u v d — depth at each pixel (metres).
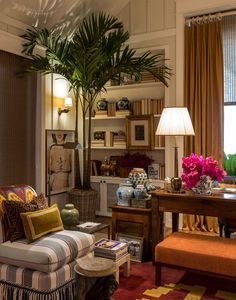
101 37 4.56
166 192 3.19
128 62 4.62
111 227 3.66
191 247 2.75
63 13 4.71
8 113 4.27
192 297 2.64
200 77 4.77
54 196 5.03
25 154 4.55
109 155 5.71
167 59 4.92
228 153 4.77
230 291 2.76
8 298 2.40
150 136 5.05
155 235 3.24
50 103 4.92
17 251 2.41
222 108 4.63
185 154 4.84
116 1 5.16
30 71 4.43
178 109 3.35
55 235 2.66
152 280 2.97
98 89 4.78
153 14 5.06
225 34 4.70
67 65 4.60
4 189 2.85
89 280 2.07
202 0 4.67
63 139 5.17
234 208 2.85
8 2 3.92
